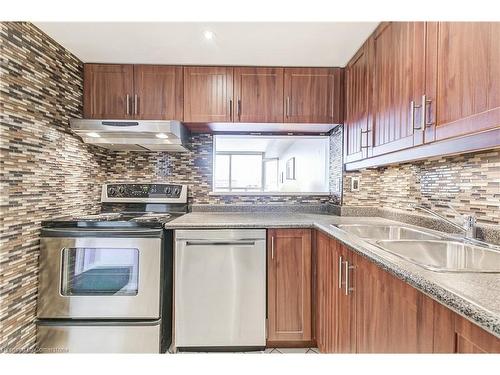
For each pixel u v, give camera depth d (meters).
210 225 2.02
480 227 1.40
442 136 1.22
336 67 2.41
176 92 2.37
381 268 1.11
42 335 1.89
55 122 2.01
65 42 2.02
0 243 1.57
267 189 2.87
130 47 2.10
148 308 1.95
